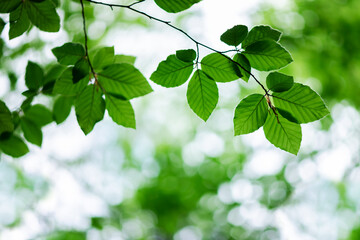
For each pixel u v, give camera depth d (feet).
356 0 17.67
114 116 5.30
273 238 30.50
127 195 31.63
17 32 5.21
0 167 20.70
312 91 4.35
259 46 4.44
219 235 33.24
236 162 31.60
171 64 4.73
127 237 28.40
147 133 30.78
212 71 4.73
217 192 31.86
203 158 32.55
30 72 6.11
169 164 32.27
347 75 19.33
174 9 4.46
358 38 18.31
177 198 30.66
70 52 4.96
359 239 28.25
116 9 17.66
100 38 18.60
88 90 5.05
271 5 19.52
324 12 18.47
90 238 18.79
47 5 4.90
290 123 4.63
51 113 6.66
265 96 4.54
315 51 19.11
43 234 17.35
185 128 31.07
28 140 6.63
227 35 4.49
